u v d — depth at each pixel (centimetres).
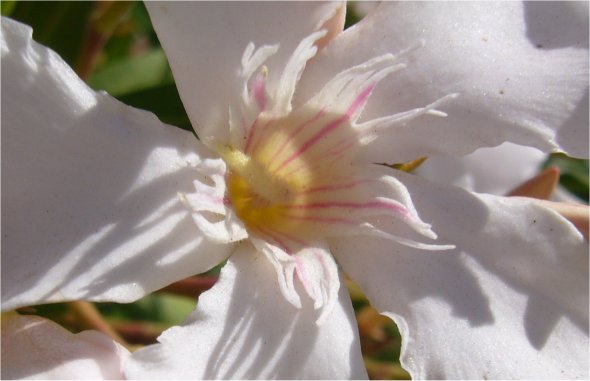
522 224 13
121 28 16
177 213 12
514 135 13
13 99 12
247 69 12
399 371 15
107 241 12
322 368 12
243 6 12
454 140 13
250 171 13
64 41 14
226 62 12
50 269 12
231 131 12
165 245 12
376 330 15
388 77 13
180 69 12
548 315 13
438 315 13
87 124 12
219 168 12
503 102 13
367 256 13
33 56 12
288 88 12
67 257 12
